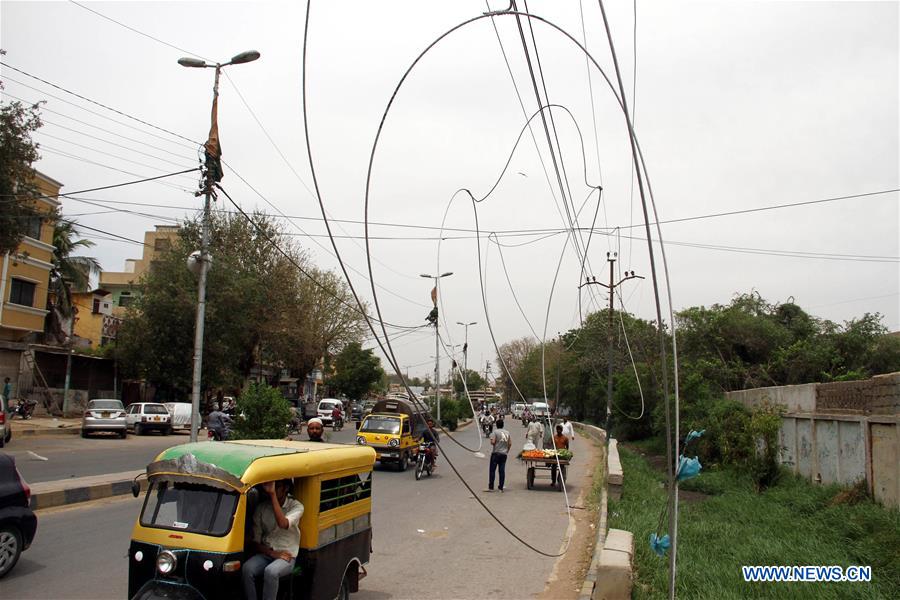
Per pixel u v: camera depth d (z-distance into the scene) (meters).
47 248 33.62
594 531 11.77
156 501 5.47
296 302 43.38
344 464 6.55
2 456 7.88
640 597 7.11
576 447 35.28
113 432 29.53
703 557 9.36
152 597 5.12
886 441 13.17
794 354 31.80
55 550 8.97
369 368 68.94
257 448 6.09
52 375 36.91
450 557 9.54
